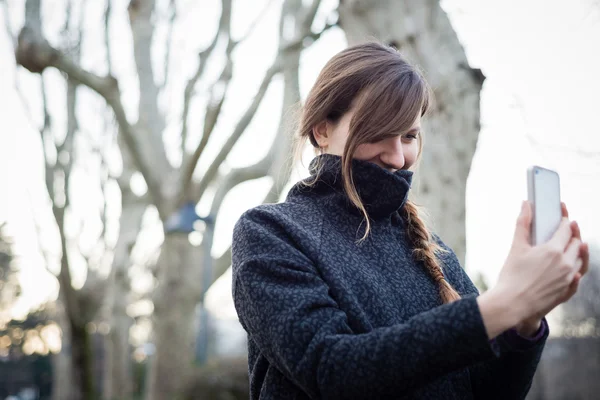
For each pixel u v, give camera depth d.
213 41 6.66
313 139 1.20
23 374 26.19
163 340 7.47
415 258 1.15
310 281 0.95
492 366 1.07
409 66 1.10
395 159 1.07
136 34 7.48
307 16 5.08
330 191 1.13
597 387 13.18
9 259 27.19
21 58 6.73
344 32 2.88
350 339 0.84
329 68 1.15
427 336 0.79
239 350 13.58
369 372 0.80
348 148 1.05
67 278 9.30
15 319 26.70
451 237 2.60
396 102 1.04
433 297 1.10
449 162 2.63
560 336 13.71
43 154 8.77
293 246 1.03
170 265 7.41
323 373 0.83
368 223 1.04
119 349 12.67
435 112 2.67
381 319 1.00
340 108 1.12
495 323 0.78
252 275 0.97
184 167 6.95
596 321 12.97
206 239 6.94
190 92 6.95
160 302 7.48
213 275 7.55
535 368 1.05
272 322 0.90
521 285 0.79
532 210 0.85
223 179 7.25
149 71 7.41
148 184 7.14
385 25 2.73
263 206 1.12
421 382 0.80
